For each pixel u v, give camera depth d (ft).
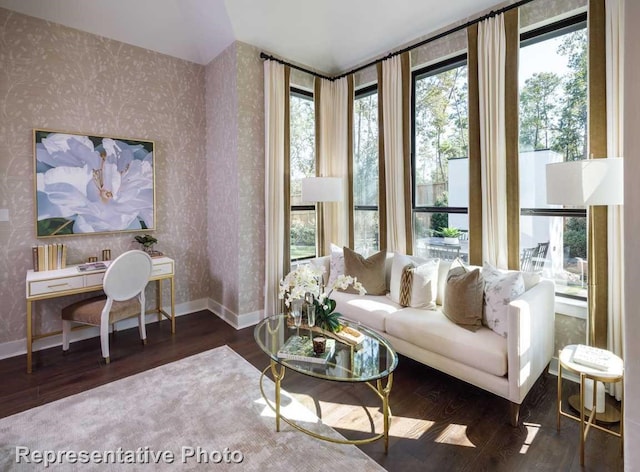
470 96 9.80
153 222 12.17
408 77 11.39
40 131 9.82
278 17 10.88
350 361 6.35
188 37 11.96
